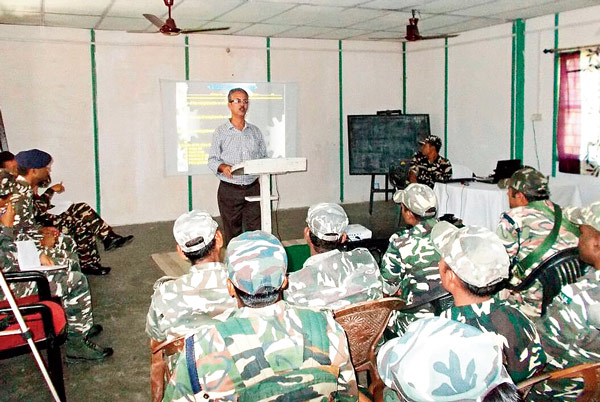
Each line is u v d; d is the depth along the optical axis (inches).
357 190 355.9
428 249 92.0
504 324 63.0
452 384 36.5
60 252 135.7
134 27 276.2
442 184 213.8
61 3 219.3
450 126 328.5
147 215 306.8
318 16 256.8
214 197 320.2
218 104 313.3
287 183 336.2
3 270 116.0
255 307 54.1
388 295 90.0
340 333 53.4
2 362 126.3
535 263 101.9
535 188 110.1
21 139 275.1
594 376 65.2
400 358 39.5
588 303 67.5
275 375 50.4
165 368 77.2
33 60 272.8
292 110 331.3
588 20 242.2
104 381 117.5
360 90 348.5
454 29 301.9
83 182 290.8
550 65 262.4
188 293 75.2
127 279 194.1
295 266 151.0
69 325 124.2
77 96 283.9
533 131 274.7
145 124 300.0
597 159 242.7
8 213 119.6
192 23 271.3
